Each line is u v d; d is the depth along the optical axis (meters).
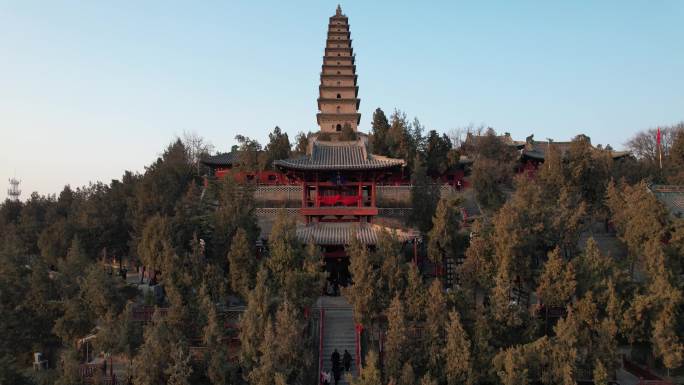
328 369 37.53
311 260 41.34
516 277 41.56
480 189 65.44
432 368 33.62
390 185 71.81
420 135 78.75
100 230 56.41
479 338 34.25
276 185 72.56
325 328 42.31
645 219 43.41
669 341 34.59
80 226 56.12
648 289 37.28
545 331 38.69
